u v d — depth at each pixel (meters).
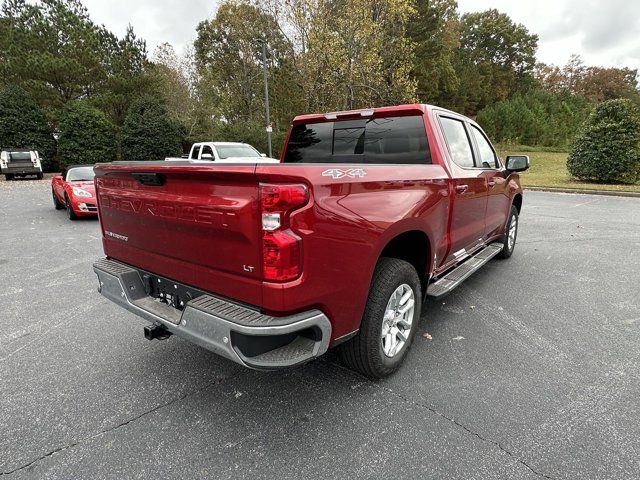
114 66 31.05
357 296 2.38
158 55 33.00
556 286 4.78
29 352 3.33
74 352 3.33
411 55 21.48
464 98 44.62
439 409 2.52
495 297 4.44
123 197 2.79
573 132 39.81
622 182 14.77
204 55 41.31
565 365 3.01
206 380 2.91
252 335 1.97
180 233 2.40
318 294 2.12
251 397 2.70
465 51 56.97
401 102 21.17
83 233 8.21
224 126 32.66
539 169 22.55
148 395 2.74
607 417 2.42
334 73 20.09
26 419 2.49
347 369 3.03
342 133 3.90
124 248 2.96
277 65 33.16
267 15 25.16
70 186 9.59
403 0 20.42
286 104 30.28
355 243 2.29
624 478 1.97
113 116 31.86
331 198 2.13
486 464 2.08
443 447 2.20
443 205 3.26
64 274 5.47
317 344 2.20
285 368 2.06
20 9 29.95
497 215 4.94
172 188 2.38
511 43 59.91
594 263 5.70
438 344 3.36
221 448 2.23
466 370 2.96
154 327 2.61
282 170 1.92
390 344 2.83
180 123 32.47
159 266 2.64
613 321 3.79
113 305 4.37
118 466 2.12
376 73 20.16
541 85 66.56
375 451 2.19
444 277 3.72
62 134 27.17
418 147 3.46
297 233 1.98
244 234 2.02
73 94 30.16
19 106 25.95
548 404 2.55
